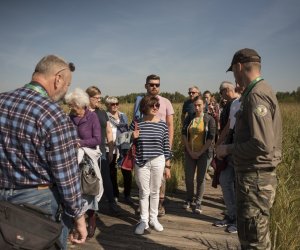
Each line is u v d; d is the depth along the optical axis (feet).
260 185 8.51
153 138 13.42
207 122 16.53
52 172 6.53
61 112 6.63
